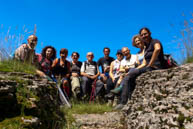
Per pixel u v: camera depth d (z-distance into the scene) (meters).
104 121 3.66
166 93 2.60
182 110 2.04
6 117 1.85
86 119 3.76
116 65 5.85
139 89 3.63
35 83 2.79
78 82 6.00
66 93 5.58
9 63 3.46
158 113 2.39
